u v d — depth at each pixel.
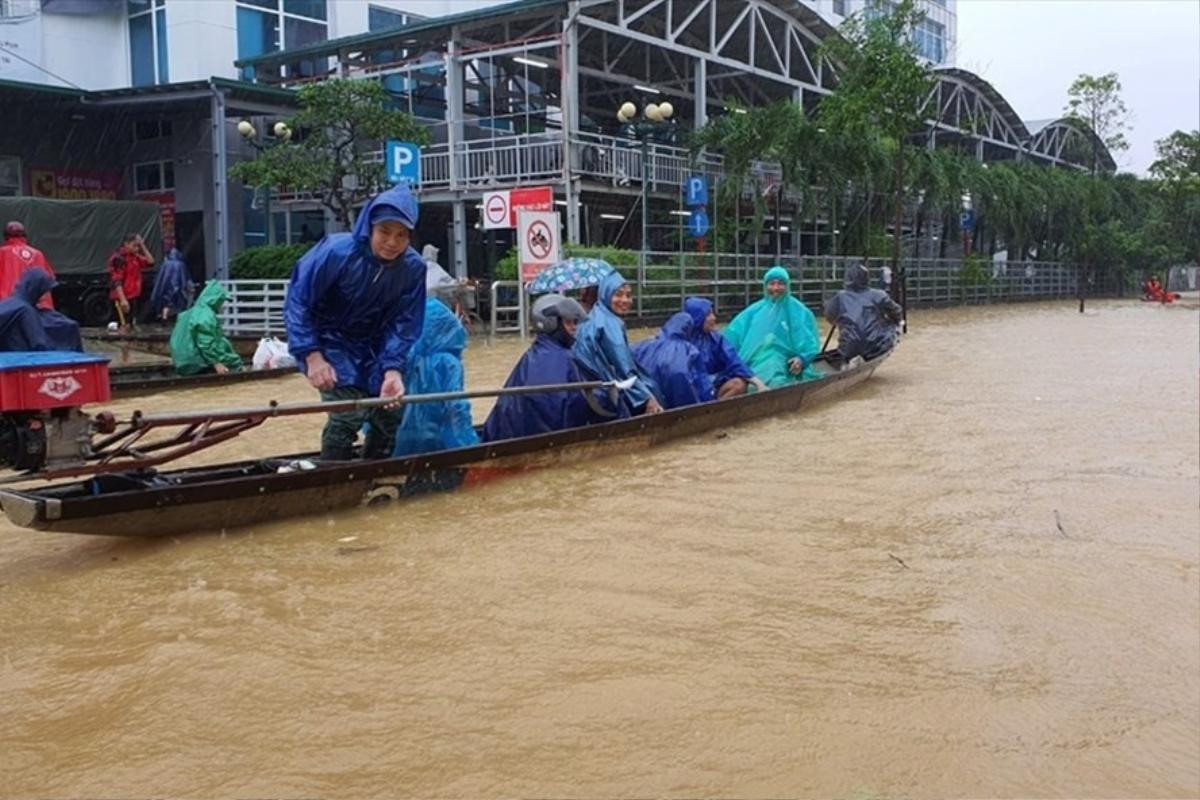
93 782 2.90
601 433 7.12
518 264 17.98
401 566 4.85
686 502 6.14
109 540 5.35
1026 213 38.34
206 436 5.67
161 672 3.62
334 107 20.64
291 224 26.12
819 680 3.59
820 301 27.06
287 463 6.00
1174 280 52.28
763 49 28.95
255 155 24.62
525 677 3.58
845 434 8.55
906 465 7.29
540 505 6.05
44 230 19.39
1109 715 3.36
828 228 30.78
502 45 22.14
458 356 6.58
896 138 28.44
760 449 7.85
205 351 12.24
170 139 24.95
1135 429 8.88
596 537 5.37
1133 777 2.97
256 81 24.45
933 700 3.44
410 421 6.36
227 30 24.23
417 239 27.11
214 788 2.86
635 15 23.14
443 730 3.19
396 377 5.82
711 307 9.02
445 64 22.58
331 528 5.49
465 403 6.61
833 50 27.84
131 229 20.53
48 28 23.73
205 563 4.90
